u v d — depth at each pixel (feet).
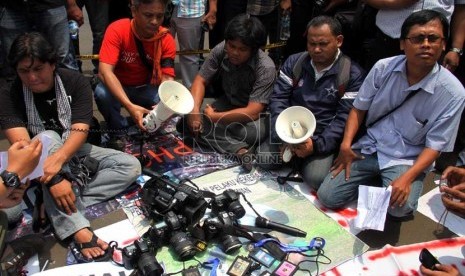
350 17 13.24
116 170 9.75
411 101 9.18
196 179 10.80
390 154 9.70
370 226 8.27
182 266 8.13
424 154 9.05
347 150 9.84
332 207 9.84
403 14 10.74
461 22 10.82
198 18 14.43
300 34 15.56
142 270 7.52
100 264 8.00
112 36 11.62
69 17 14.32
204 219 8.84
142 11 10.88
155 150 12.04
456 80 8.75
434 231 9.35
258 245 8.51
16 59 8.25
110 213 9.61
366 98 9.74
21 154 6.33
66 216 8.39
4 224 6.70
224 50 11.43
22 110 9.21
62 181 8.30
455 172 8.17
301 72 10.81
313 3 14.89
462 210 7.62
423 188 10.77
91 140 11.39
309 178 10.43
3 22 12.07
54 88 9.18
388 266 8.25
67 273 7.68
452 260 8.46
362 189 8.84
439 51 8.41
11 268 7.49
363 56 13.60
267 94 11.33
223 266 8.17
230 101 12.21
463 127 12.06
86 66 18.01
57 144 8.88
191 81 15.53
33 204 9.71
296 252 8.49
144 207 9.41
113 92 11.34
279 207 9.88
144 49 11.86
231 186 10.59
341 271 8.14
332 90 10.50
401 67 9.04
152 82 12.38
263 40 10.71
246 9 15.20
